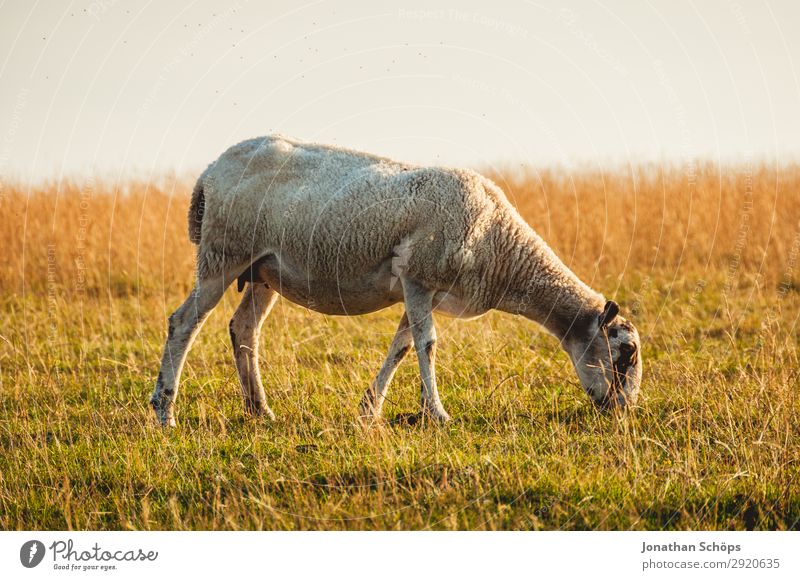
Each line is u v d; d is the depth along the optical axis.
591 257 50.78
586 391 25.22
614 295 41.50
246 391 26.00
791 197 55.38
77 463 22.44
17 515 20.08
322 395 26.84
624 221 53.84
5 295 44.41
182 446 23.02
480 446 22.83
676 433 23.17
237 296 44.03
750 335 35.75
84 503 20.45
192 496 20.41
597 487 19.92
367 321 37.75
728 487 19.91
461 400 26.73
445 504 19.34
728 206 53.84
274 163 24.69
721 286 44.25
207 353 33.56
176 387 25.09
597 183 57.47
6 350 33.47
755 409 23.94
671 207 54.66
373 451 21.75
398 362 25.52
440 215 24.05
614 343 24.73
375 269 24.64
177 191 54.38
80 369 31.44
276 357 31.44
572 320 25.34
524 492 19.75
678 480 20.19
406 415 25.58
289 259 24.78
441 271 24.33
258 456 21.69
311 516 18.97
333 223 24.19
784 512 19.30
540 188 57.47
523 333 34.97
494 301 25.67
